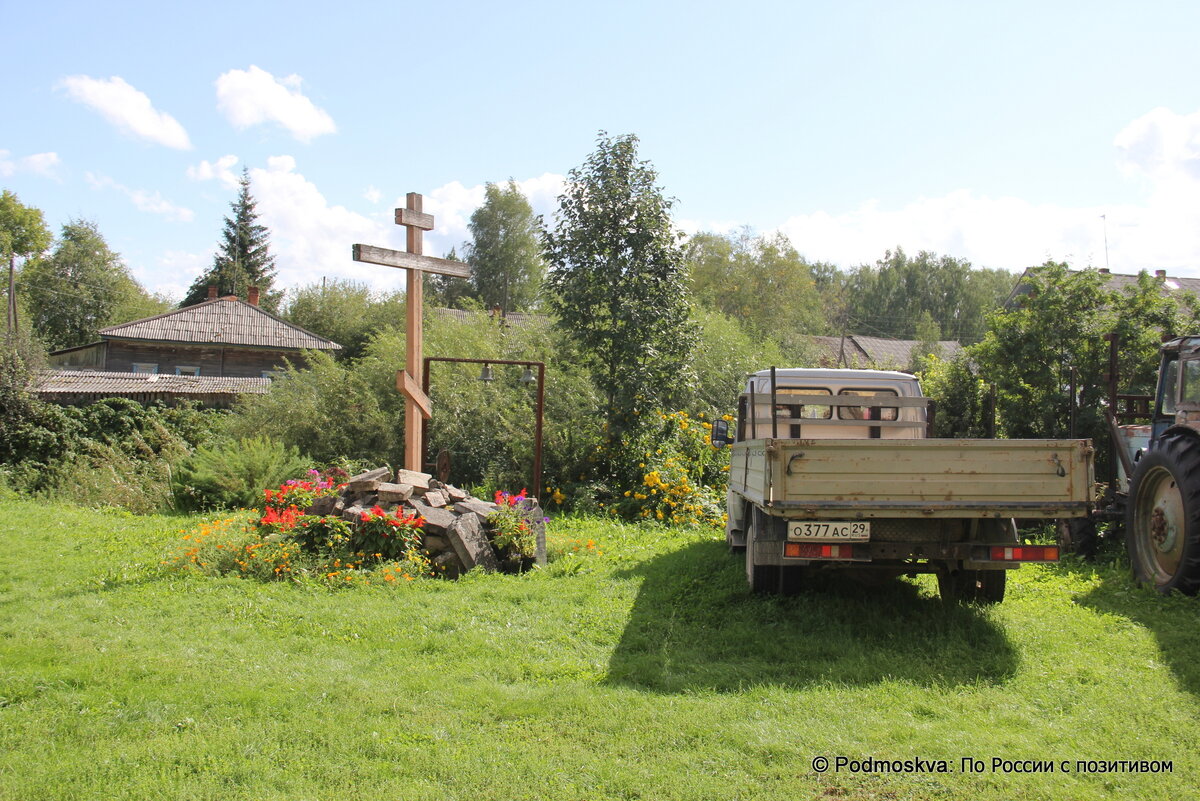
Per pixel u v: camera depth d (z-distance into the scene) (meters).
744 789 3.16
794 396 6.91
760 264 43.78
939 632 5.30
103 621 5.76
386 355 15.88
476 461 13.31
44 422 17.25
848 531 5.28
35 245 49.47
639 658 4.98
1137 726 3.77
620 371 12.14
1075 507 5.29
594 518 10.95
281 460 12.89
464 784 3.22
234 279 52.38
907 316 75.50
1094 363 11.57
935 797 3.12
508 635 5.48
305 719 3.87
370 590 6.65
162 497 12.67
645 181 12.51
